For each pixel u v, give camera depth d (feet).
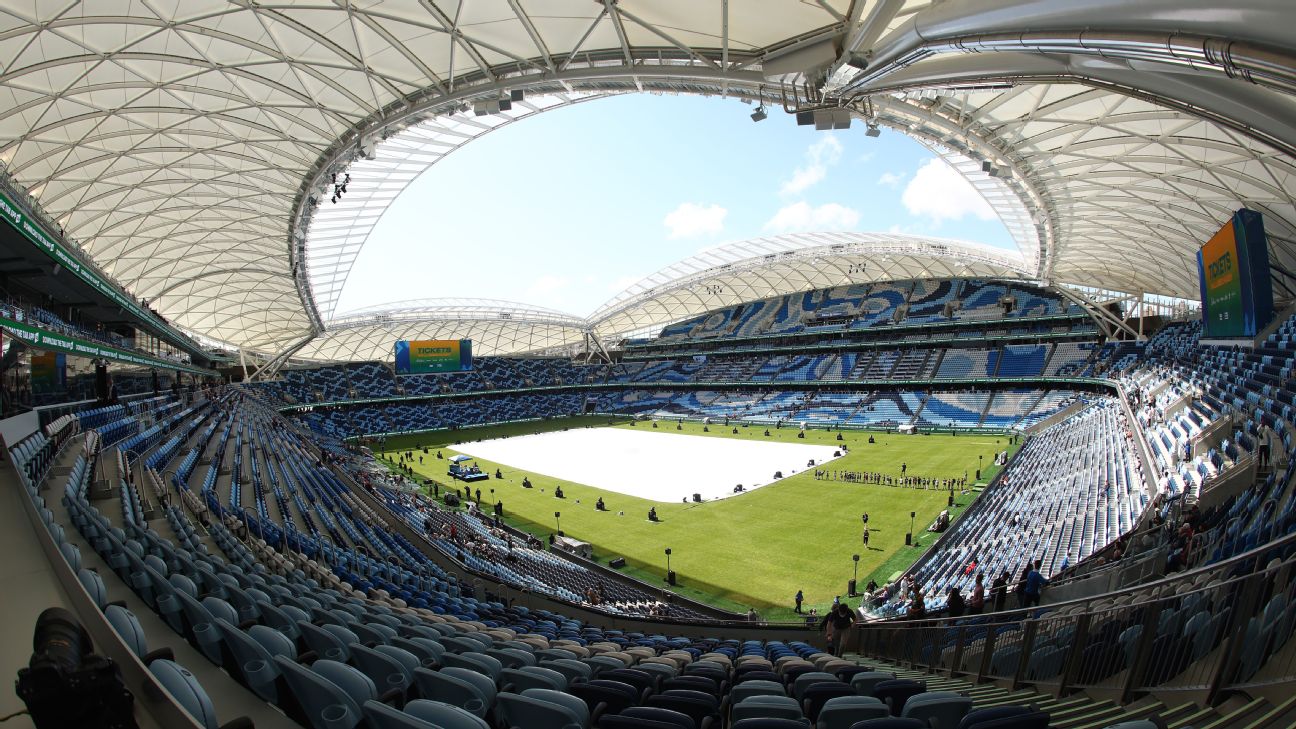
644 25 56.34
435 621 36.24
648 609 77.20
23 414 66.03
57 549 20.10
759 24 53.01
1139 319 236.84
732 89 64.39
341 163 100.78
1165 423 116.47
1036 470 137.39
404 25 63.36
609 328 383.65
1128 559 48.85
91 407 107.86
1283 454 61.21
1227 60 19.33
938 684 33.40
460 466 188.24
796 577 93.04
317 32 66.85
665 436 260.83
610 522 129.59
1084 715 22.50
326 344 305.53
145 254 146.41
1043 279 199.31
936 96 72.95
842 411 271.08
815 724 19.35
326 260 175.01
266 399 274.16
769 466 182.80
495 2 56.54
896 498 135.85
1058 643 29.78
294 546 59.67
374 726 13.20
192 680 12.63
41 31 65.10
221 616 20.40
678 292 327.88
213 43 72.28
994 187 126.41
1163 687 22.94
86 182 106.01
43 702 8.22
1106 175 102.99
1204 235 132.98
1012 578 68.95
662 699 20.25
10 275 97.14
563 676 21.49
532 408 354.54
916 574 86.84
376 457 225.97
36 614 17.13
